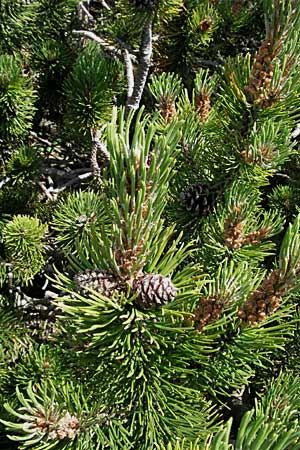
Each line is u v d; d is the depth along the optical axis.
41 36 1.59
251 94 0.83
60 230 1.32
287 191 1.59
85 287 0.63
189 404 0.74
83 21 1.86
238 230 0.89
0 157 1.67
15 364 1.26
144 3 1.18
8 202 1.62
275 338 0.72
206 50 1.82
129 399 0.73
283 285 0.70
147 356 0.68
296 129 1.51
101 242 0.65
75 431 0.70
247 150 0.87
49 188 1.94
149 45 1.26
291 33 0.79
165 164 0.61
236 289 0.71
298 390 0.77
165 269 0.66
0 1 1.42
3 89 1.44
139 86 1.31
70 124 1.49
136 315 0.63
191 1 1.68
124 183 0.61
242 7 1.80
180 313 0.63
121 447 0.71
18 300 1.63
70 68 1.62
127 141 0.61
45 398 0.70
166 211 0.95
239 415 1.26
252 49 1.87
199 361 0.70
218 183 0.92
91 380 0.72
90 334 0.66
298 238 0.69
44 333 1.51
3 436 1.12
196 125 0.97
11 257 1.44
